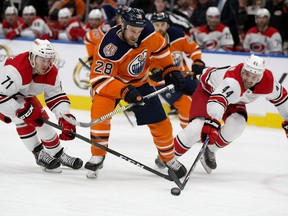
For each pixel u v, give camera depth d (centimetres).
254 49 2342
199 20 2473
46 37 2505
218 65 2244
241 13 2461
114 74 1244
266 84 1259
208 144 1295
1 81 1188
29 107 1186
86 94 2400
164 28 1644
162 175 1229
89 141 1230
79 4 2675
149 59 1283
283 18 2370
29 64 1198
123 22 1198
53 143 1319
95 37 1939
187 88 1655
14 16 2594
